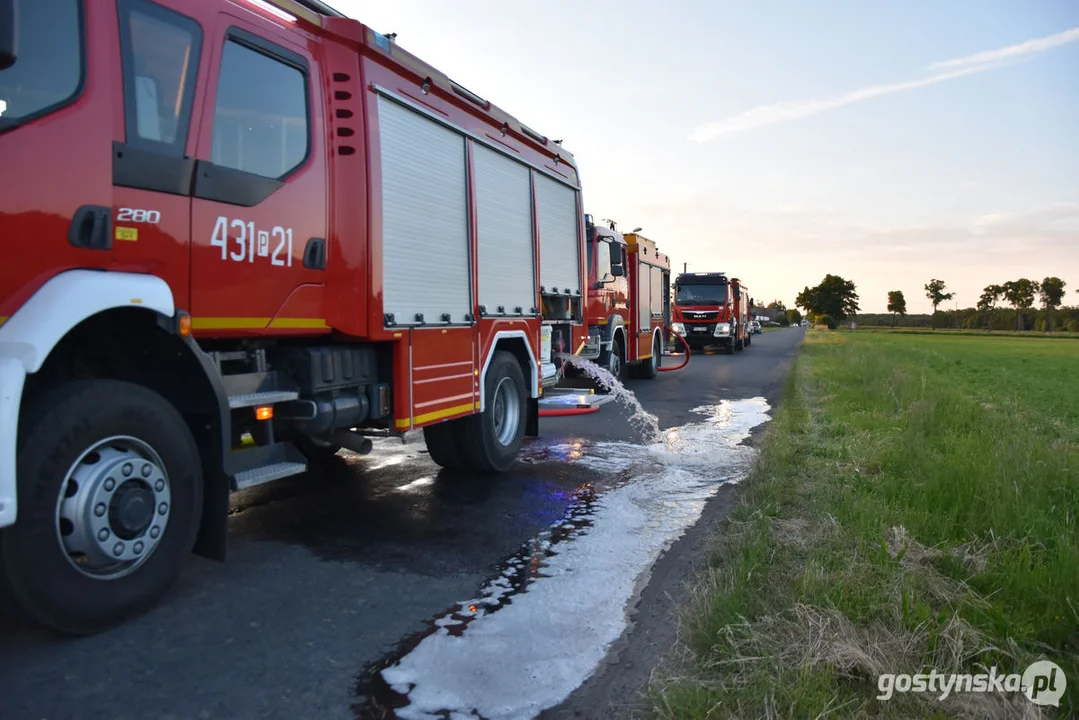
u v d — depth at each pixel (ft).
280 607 12.81
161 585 12.13
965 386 47.96
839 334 209.36
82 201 11.00
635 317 52.60
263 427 15.01
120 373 12.84
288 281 15.08
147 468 11.78
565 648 11.40
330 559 15.35
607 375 36.29
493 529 17.56
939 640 10.59
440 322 19.84
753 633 10.63
